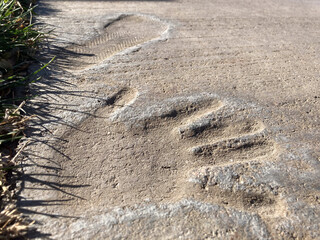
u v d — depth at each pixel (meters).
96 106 1.62
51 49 2.12
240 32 2.68
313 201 1.23
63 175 1.26
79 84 1.79
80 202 1.17
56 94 1.69
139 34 2.48
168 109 1.64
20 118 1.48
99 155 1.37
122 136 1.47
